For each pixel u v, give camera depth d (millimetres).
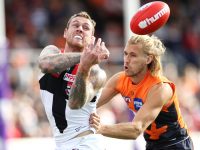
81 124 9266
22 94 19188
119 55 21625
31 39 24344
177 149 9898
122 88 9938
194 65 25484
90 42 8695
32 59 21109
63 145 9352
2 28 19828
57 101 9289
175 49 26234
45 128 18406
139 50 9484
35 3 25781
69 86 9219
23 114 17922
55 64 8852
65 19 25672
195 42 27188
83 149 9211
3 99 15422
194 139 17312
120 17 27375
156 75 9586
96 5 27141
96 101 9344
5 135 15352
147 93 9531
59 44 24516
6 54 15523
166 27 26688
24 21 25172
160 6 9383
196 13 28906
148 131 9898
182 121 9969
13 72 20047
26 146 16453
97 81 8977
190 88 23000
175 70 22906
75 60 8852
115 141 16031
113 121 18688
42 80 9406
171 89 9594
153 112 9352
